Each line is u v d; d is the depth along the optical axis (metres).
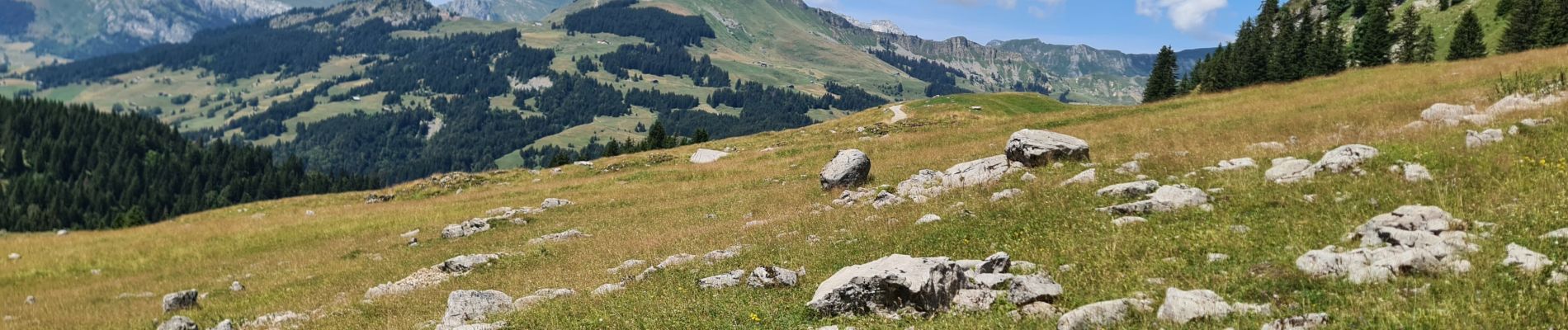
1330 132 28.28
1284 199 14.99
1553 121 18.72
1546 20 83.75
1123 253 12.92
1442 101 32.50
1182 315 8.66
